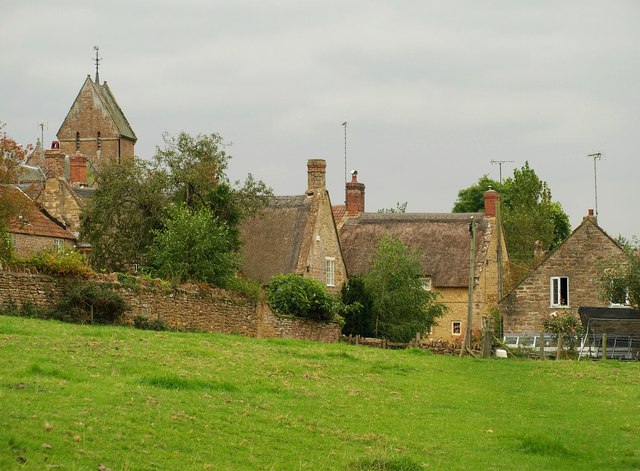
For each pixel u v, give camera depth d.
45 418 19.86
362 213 85.31
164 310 43.06
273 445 21.67
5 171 48.19
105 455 18.55
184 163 57.91
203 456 19.92
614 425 28.09
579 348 52.34
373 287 62.28
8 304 36.72
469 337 50.56
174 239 50.22
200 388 26.08
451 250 77.69
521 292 60.53
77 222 66.19
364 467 20.70
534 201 118.31
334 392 29.05
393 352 43.97
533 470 22.20
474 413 28.75
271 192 60.22
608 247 59.31
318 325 53.84
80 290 38.72
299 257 66.00
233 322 47.78
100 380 24.86
